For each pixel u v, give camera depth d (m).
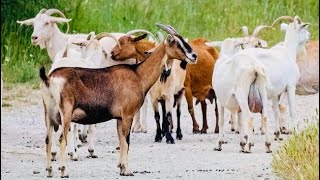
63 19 24.42
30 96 30.55
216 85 21.47
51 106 17.72
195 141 23.22
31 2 36.12
